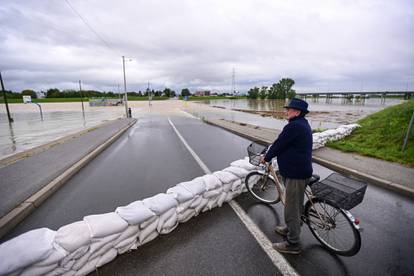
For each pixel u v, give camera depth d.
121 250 2.58
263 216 3.50
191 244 2.81
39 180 4.72
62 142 9.04
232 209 3.73
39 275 1.96
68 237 2.16
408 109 10.17
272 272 2.38
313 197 2.80
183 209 3.21
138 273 2.34
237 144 9.44
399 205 3.89
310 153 2.45
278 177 3.73
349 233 2.66
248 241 2.89
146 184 4.86
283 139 2.41
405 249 2.77
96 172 5.68
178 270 2.39
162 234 2.99
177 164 6.40
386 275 2.35
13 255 1.86
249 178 4.15
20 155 6.85
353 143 8.28
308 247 2.80
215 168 6.03
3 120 20.75
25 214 3.52
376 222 3.36
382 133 8.52
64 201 4.03
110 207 3.81
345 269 2.43
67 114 28.41
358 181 2.72
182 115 27.33
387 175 5.04
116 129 13.27
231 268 2.43
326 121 20.33
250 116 24.31
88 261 2.29
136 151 8.12
